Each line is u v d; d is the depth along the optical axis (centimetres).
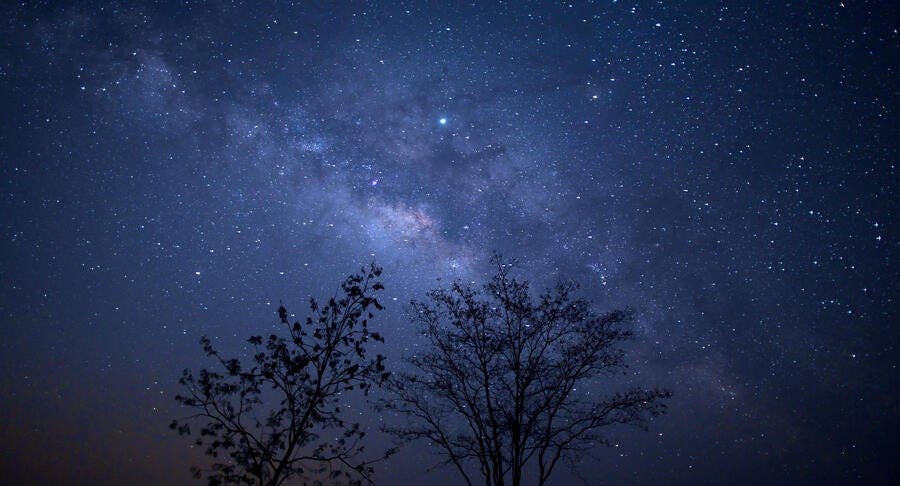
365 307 1093
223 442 946
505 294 1336
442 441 1211
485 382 1255
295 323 1057
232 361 1004
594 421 1212
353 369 1042
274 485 916
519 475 1123
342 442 994
